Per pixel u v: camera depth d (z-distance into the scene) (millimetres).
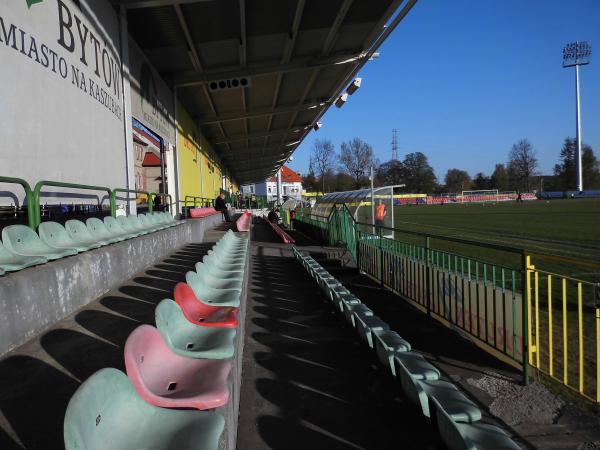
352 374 4031
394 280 7656
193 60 12328
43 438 1899
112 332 3312
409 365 3436
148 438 1694
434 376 3268
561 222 24609
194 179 18453
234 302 3742
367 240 9578
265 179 69750
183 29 10172
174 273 5918
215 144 26500
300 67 13742
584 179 79812
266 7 9930
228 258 6297
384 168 98000
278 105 19422
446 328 5613
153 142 14695
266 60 13469
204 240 11031
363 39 12586
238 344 3473
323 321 5730
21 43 5098
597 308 3455
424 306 6328
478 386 3920
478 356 4633
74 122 6488
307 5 10141
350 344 4840
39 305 3289
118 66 8547
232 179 47812
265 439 2969
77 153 6594
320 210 20562
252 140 28984
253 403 3488
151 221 8125
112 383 1654
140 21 9633
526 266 3922
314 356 4492
